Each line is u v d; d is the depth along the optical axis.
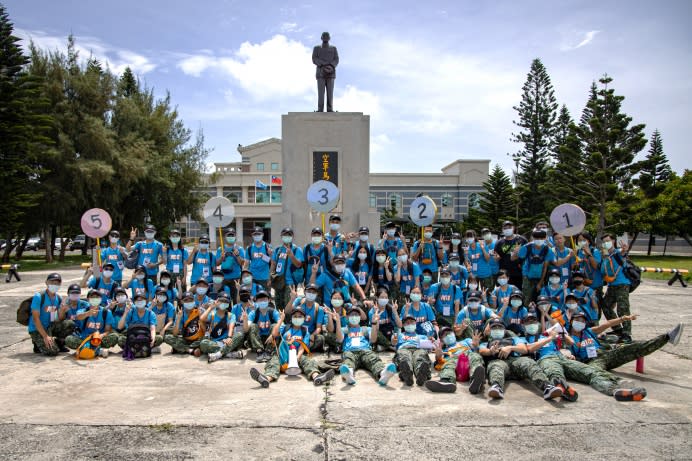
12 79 20.80
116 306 7.66
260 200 45.69
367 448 3.94
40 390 5.45
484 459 3.75
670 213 31.20
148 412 4.74
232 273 9.16
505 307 6.99
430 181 48.50
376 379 5.88
